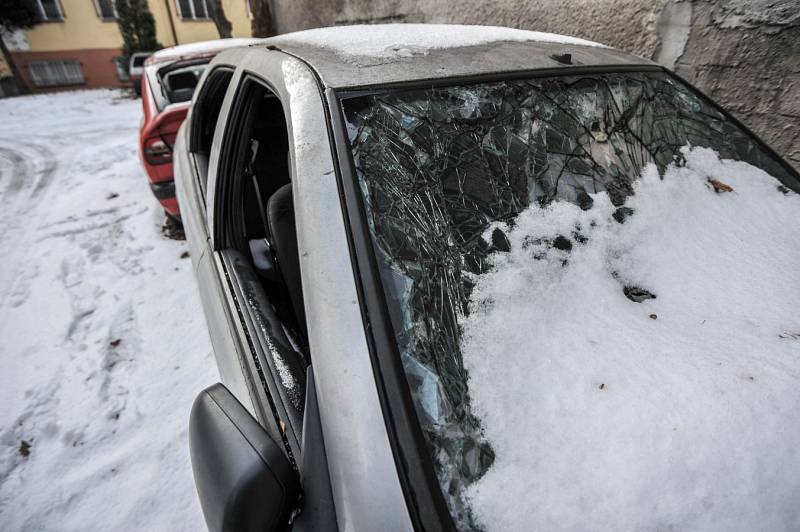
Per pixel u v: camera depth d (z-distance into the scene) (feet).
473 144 3.52
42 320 9.08
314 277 2.82
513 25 11.34
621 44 8.96
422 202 3.13
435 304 2.80
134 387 7.39
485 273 3.04
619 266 3.55
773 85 6.99
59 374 7.73
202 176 6.42
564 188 3.68
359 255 2.79
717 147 4.69
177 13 58.75
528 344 2.89
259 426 2.78
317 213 2.96
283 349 3.83
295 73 3.78
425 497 2.23
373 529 2.23
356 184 2.99
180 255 11.16
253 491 2.47
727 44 7.38
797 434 2.61
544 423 2.57
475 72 3.86
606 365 2.87
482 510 2.26
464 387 2.59
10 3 49.67
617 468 2.43
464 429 2.46
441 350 2.66
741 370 2.87
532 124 3.83
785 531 2.40
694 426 2.58
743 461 2.49
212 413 2.89
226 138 4.96
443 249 3.02
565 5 9.93
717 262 3.76
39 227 13.21
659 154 4.35
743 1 7.04
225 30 32.94
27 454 6.39
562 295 3.21
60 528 5.47
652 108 4.59
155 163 10.30
